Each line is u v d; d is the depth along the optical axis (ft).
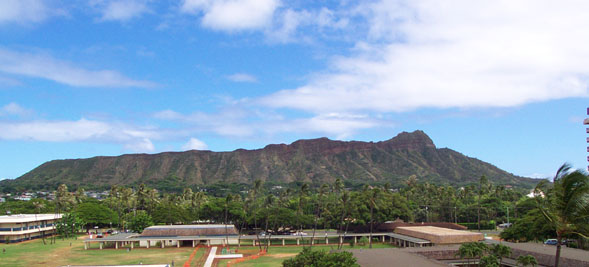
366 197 514.27
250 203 608.19
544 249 259.80
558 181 160.15
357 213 498.69
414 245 406.82
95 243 468.75
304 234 503.61
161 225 542.98
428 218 631.56
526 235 342.64
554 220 164.04
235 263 339.98
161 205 631.97
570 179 154.10
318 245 462.19
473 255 231.30
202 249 426.92
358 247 437.99
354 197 536.01
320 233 517.55
